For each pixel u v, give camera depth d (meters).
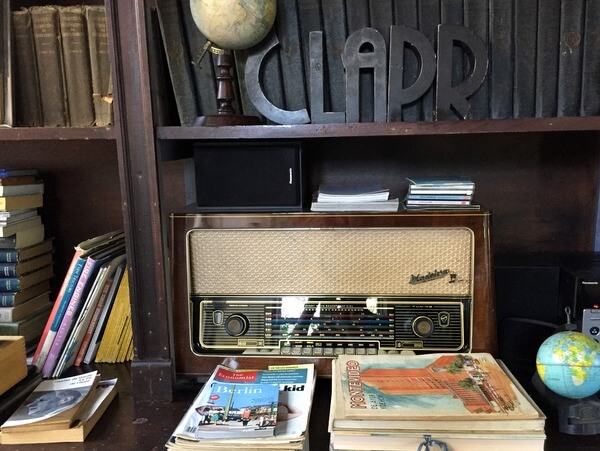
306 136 0.90
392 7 0.97
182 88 1.02
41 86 1.04
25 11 1.02
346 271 0.96
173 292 0.98
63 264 1.35
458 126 0.88
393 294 0.96
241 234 0.97
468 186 0.96
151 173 0.92
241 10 0.88
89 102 1.04
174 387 0.97
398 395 0.78
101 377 1.06
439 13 0.96
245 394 0.85
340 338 0.97
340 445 0.74
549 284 1.04
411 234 0.95
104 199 1.34
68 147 1.32
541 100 0.97
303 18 0.98
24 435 0.82
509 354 1.05
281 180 0.97
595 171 1.23
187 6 1.00
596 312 0.93
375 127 0.90
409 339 0.96
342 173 1.29
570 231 1.26
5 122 0.99
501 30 0.95
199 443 0.75
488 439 0.72
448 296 0.95
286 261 0.97
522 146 1.24
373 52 0.96
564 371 0.79
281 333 0.97
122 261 1.12
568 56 0.95
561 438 0.80
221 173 0.98
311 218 0.96
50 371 1.06
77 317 1.07
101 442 0.82
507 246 1.28
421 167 1.27
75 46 1.03
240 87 1.02
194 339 0.98
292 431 0.77
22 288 1.16
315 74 0.97
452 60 0.97
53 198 1.34
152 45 0.93
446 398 0.77
